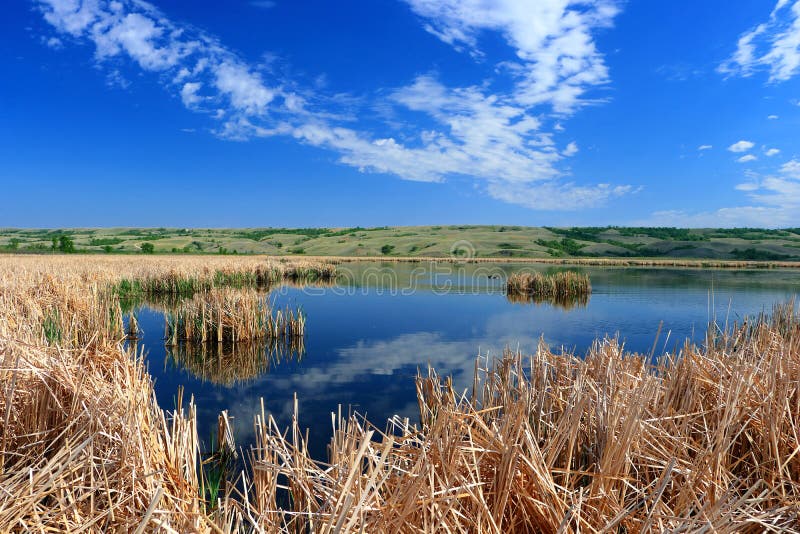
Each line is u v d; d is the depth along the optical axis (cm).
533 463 291
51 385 403
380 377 968
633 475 368
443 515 252
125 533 267
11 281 1436
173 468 338
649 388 374
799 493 320
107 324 1209
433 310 2003
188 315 1390
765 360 490
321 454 574
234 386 910
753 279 3688
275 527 290
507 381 534
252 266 3506
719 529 244
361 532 232
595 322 1684
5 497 271
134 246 11869
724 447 323
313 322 1692
